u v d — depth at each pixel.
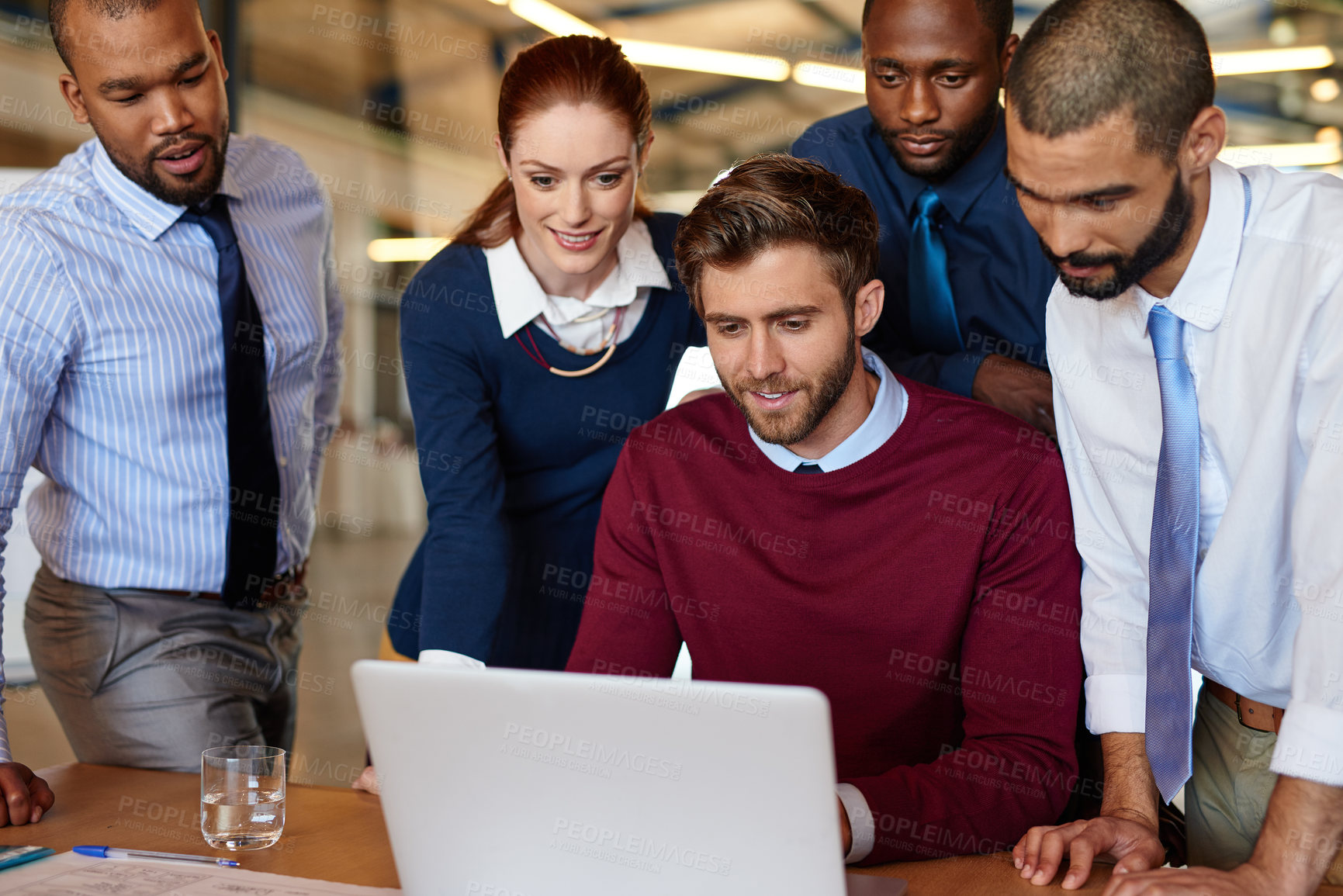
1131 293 1.24
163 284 1.77
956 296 2.00
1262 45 6.65
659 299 1.88
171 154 1.68
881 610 1.42
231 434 1.83
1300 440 1.16
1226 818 1.45
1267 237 1.14
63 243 1.69
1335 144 7.60
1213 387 1.21
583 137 1.57
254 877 1.07
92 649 1.79
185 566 1.84
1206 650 1.34
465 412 1.79
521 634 1.95
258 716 1.94
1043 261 1.89
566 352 1.82
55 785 1.38
